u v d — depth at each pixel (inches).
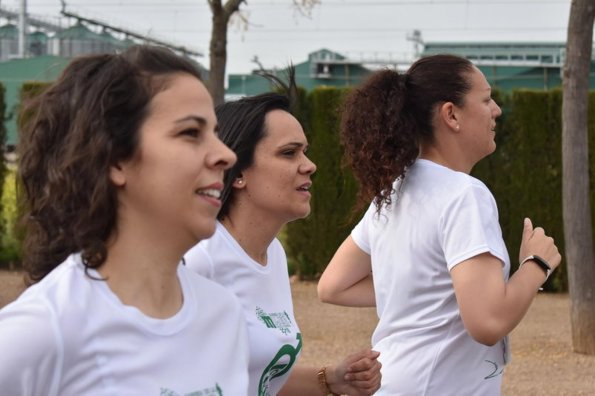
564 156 382.0
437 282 136.6
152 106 82.4
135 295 83.6
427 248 136.3
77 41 667.4
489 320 127.4
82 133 81.5
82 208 81.7
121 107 81.9
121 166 82.5
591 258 382.9
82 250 82.1
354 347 396.8
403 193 141.6
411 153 140.8
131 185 83.0
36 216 84.7
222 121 119.7
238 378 90.8
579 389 323.6
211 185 84.0
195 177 83.0
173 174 82.2
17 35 1497.3
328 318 470.0
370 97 143.2
